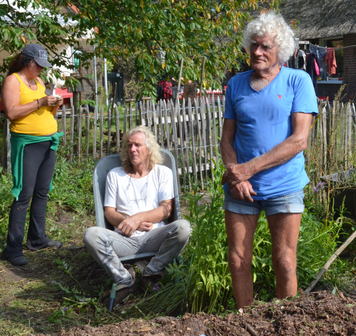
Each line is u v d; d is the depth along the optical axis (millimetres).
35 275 3971
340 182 4508
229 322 2111
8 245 4160
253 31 2416
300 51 13023
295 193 2480
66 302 3385
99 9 7309
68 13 6785
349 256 4094
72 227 5148
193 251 3191
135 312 3248
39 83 4305
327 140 6133
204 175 6918
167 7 7590
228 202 2570
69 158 6648
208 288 3051
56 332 2986
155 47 7875
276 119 2432
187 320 2170
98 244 3328
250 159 2504
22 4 6309
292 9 19500
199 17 8016
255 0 8352
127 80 18719
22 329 3002
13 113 3979
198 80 8492
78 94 8289
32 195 4449
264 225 3221
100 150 6656
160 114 6426
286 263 2475
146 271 3492
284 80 2453
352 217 4477
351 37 17031
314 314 2066
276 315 2104
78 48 8133
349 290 3430
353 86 17156
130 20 7012
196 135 6734
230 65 9031
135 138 3652
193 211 3518
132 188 3713
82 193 5949
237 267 2541
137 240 3559
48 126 4227
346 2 17469
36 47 4059
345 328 1928
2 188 5383
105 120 6930
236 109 2537
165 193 3725
